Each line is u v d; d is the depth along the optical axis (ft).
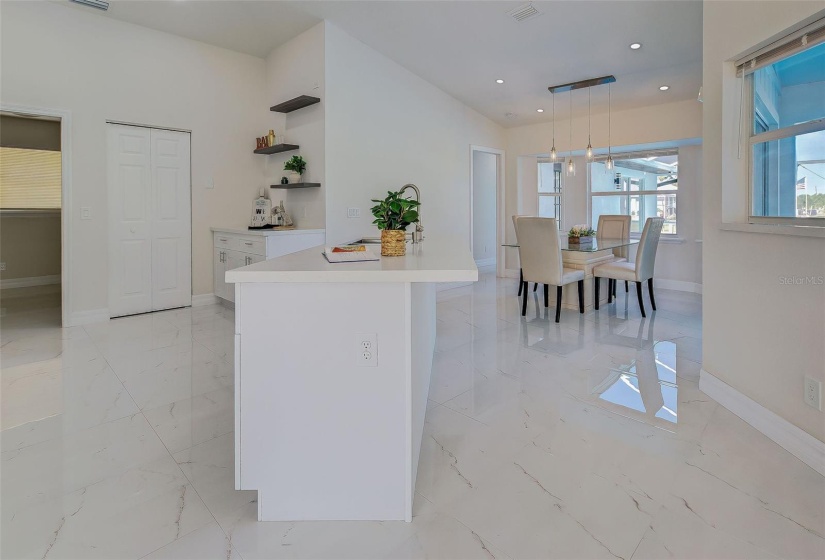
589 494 5.63
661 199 21.07
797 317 6.35
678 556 4.58
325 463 5.24
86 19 14.20
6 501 5.49
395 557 4.62
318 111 15.44
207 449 6.77
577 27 13.38
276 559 4.59
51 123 19.67
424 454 6.62
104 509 5.36
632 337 12.76
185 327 14.03
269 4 13.88
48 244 21.12
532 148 23.03
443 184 20.03
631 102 18.88
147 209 15.88
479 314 15.85
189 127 16.55
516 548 4.73
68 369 10.21
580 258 16.03
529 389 9.06
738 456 6.43
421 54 16.56
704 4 8.42
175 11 14.33
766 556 4.56
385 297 5.12
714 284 8.38
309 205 16.07
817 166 6.66
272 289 5.10
